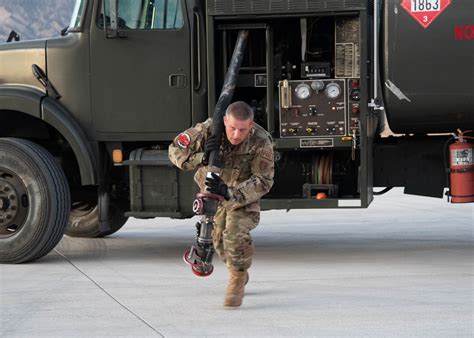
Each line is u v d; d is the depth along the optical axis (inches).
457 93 806.5
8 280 753.6
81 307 632.4
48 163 832.3
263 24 816.9
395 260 850.1
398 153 884.6
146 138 839.7
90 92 844.0
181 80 832.9
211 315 596.7
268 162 594.9
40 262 861.2
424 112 824.3
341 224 1195.3
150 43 834.8
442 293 667.4
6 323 582.2
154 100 836.6
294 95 817.5
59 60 850.8
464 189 841.5
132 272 794.2
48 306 636.7
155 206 834.8
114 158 852.6
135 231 1151.6
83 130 847.1
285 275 761.6
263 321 574.6
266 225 1197.7
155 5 837.8
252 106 852.0
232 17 808.3
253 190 589.0
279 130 823.1
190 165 609.3
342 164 856.9
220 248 629.6
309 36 838.5
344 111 810.8
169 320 583.2
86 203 1040.8
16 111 901.8
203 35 831.7
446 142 860.0
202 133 607.2
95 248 973.8
